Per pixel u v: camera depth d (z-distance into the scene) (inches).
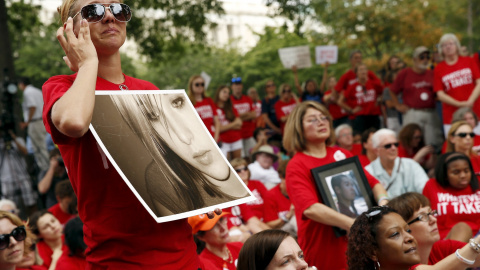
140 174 80.7
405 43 952.3
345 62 973.8
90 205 85.9
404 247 126.7
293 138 174.7
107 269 86.4
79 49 81.7
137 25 661.9
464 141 238.2
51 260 212.5
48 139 430.3
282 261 114.6
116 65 92.1
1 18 493.0
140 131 84.3
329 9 924.6
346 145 318.0
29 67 999.0
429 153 279.1
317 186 167.0
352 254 132.6
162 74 1092.5
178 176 84.8
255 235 118.4
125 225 85.6
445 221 199.8
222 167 91.9
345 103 438.6
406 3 926.4
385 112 450.0
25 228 160.1
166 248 87.9
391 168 232.5
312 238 169.0
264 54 1048.8
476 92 319.0
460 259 129.6
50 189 323.6
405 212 156.5
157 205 80.0
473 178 200.7
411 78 361.1
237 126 442.3
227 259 184.9
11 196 347.6
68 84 85.8
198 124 93.4
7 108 361.1
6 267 152.6
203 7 678.5
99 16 87.0
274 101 499.2
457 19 1099.3
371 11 914.7
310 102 175.8
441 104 357.7
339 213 161.8
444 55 331.9
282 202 261.0
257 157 307.6
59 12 92.6
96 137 79.0
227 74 1069.8
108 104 83.0
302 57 501.7
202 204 85.4
